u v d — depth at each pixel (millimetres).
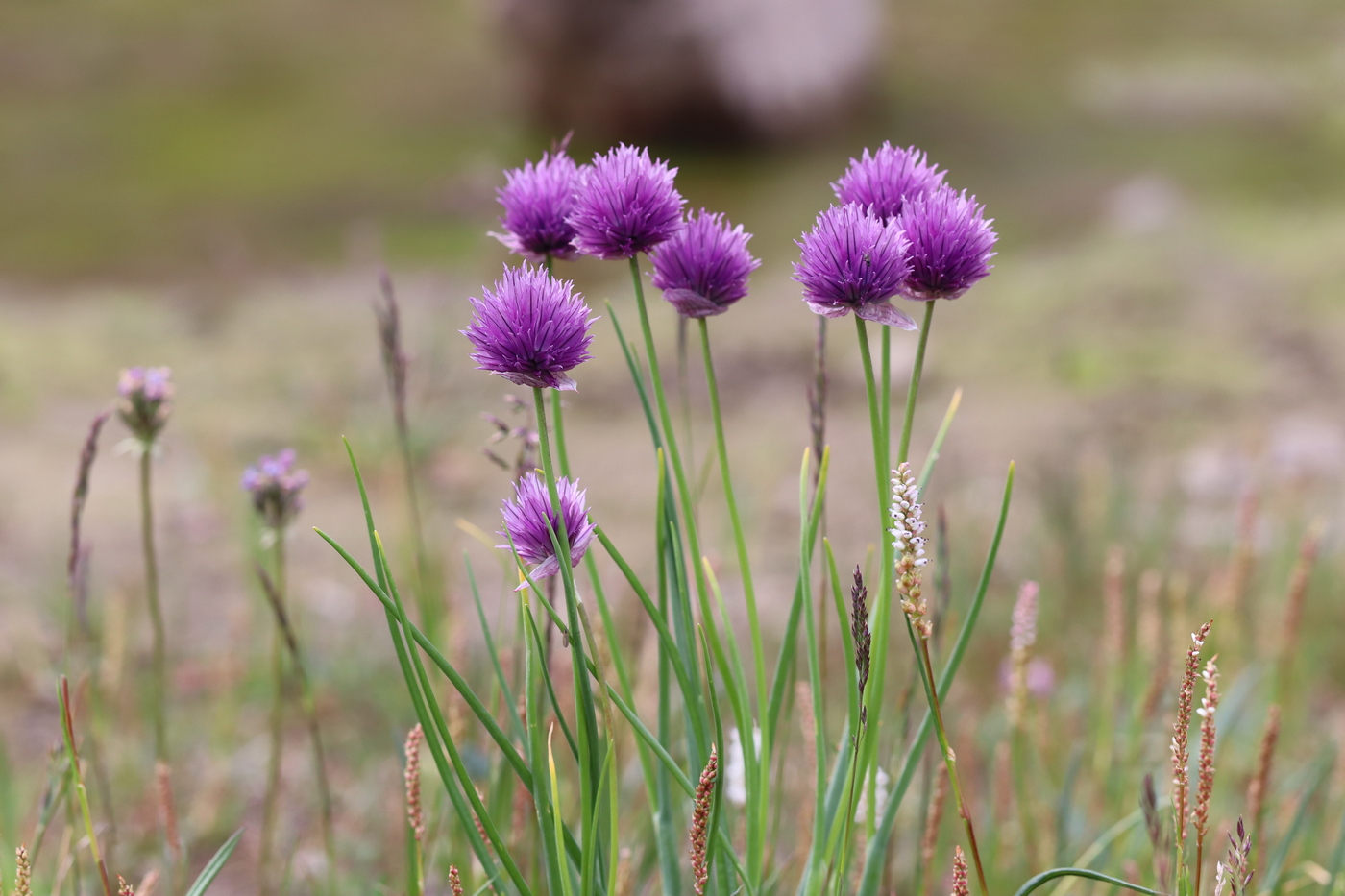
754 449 6898
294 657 2447
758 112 13961
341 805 3605
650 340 1781
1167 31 18250
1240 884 1647
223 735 3900
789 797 3156
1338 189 11703
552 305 1471
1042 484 5543
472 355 1491
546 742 1913
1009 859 2768
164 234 11422
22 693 4215
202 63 16500
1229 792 3285
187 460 6660
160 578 5219
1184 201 11531
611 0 13852
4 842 2801
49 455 6809
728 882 1761
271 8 18844
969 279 1558
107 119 14664
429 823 2459
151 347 8688
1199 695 3010
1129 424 6918
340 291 9914
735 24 13812
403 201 12242
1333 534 4992
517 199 1770
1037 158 13211
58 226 11602
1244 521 3330
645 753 1886
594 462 6773
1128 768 2848
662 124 14086
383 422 6875
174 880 2500
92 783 3305
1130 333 8281
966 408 7332
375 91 15727
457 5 19453
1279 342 8016
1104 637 3902
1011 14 19375
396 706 4105
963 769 3076
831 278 1571
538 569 1491
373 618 4898
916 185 1702
